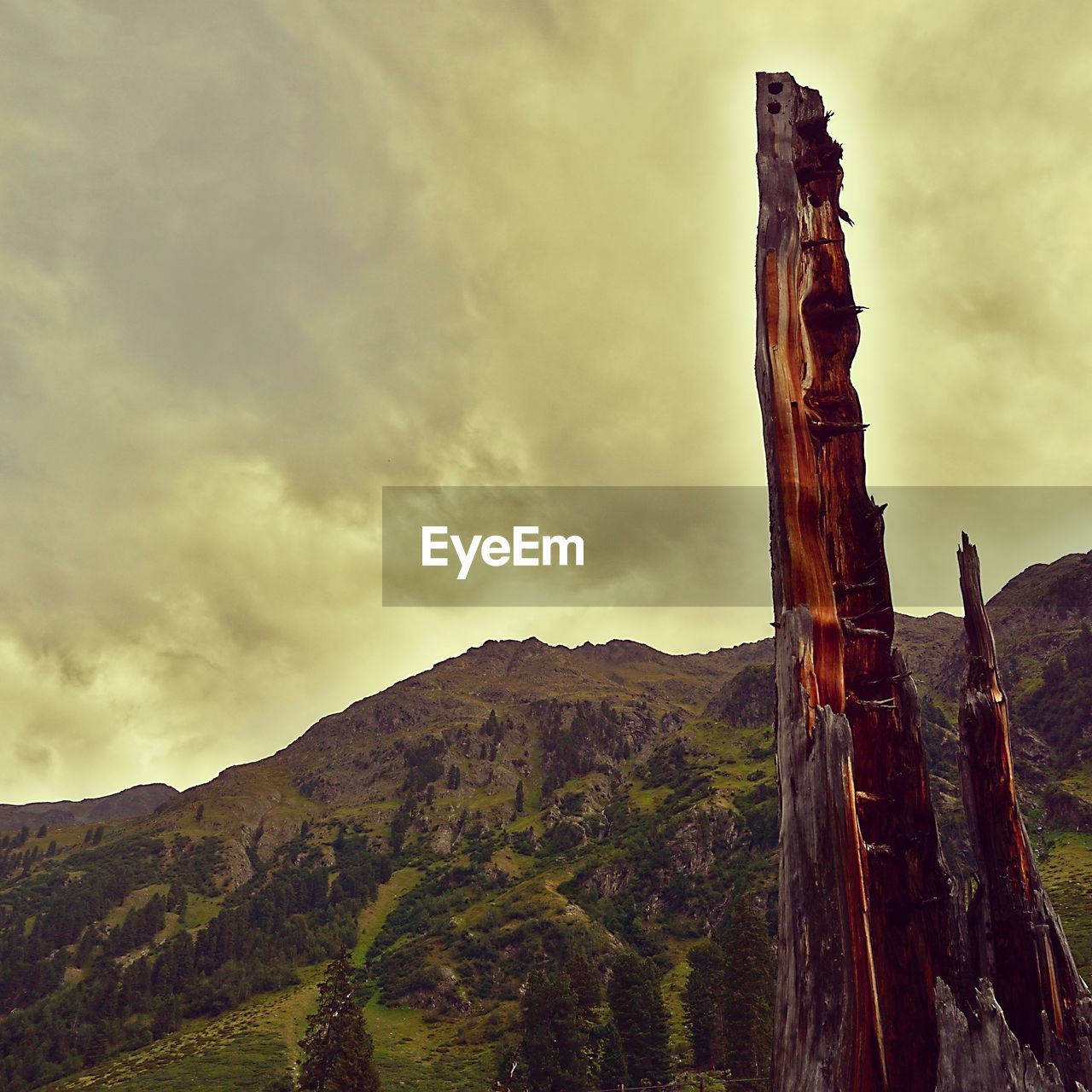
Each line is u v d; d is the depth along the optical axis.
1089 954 64.94
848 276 8.94
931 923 7.88
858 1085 6.32
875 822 8.02
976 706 8.18
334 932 195.00
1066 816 127.75
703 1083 74.44
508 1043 112.19
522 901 170.62
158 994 162.12
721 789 193.38
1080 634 186.88
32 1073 130.00
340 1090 65.62
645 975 79.69
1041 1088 6.30
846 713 8.14
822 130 9.13
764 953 72.69
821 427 8.48
